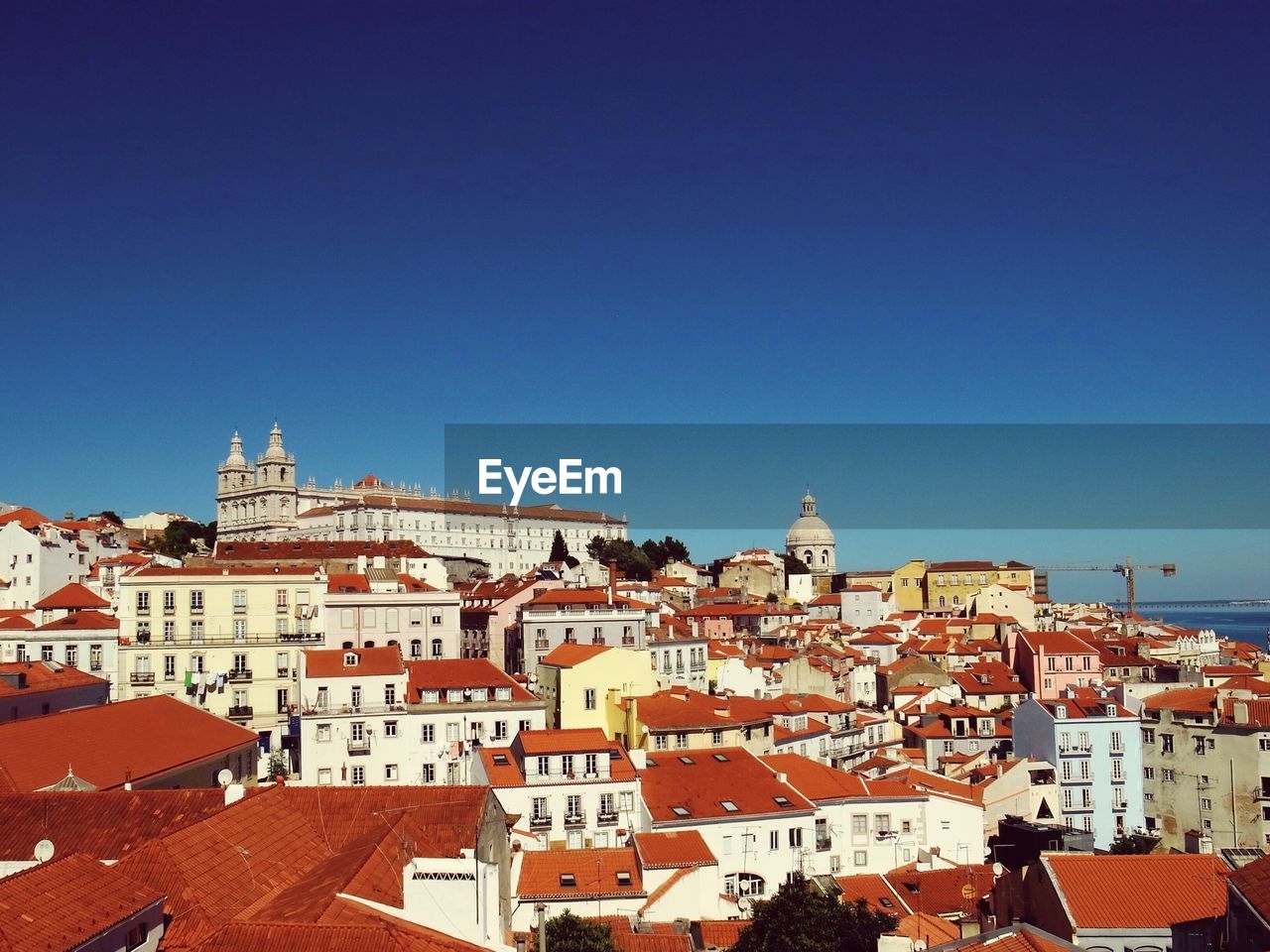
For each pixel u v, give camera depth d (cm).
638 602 15538
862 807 10031
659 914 7731
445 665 11781
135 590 12706
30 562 17850
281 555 18938
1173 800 12281
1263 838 11512
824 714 13888
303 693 10925
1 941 3275
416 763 10938
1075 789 12506
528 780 9431
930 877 9219
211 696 12550
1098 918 5147
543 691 12631
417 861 4338
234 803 5409
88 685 10538
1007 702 16312
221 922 4175
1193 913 5138
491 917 4466
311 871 4944
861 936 6662
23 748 7150
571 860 8169
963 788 11181
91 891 3812
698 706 11738
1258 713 11838
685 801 9475
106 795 5794
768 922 6925
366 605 13438
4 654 12325
